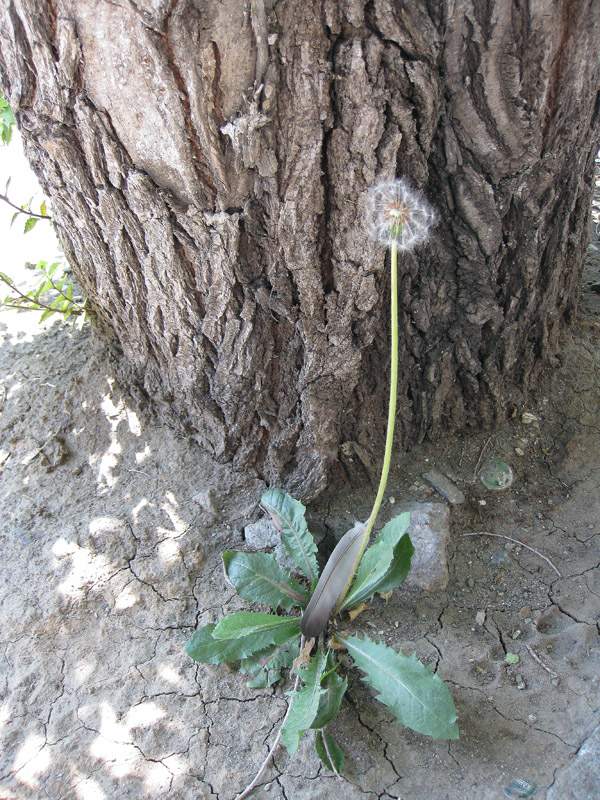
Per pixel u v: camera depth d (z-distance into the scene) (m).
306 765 0.39
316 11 0.36
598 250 0.72
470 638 0.45
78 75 0.38
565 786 0.37
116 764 0.40
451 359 0.51
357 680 0.43
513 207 0.45
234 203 0.41
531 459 0.54
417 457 0.54
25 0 0.35
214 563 0.49
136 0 0.34
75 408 0.56
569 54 0.41
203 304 0.46
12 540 0.50
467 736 0.40
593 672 0.42
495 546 0.49
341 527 0.51
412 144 0.41
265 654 0.43
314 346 0.46
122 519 0.51
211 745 0.40
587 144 0.46
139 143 0.40
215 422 0.51
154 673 0.43
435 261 0.47
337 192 0.41
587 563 0.48
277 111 0.38
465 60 0.40
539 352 0.55
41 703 0.42
